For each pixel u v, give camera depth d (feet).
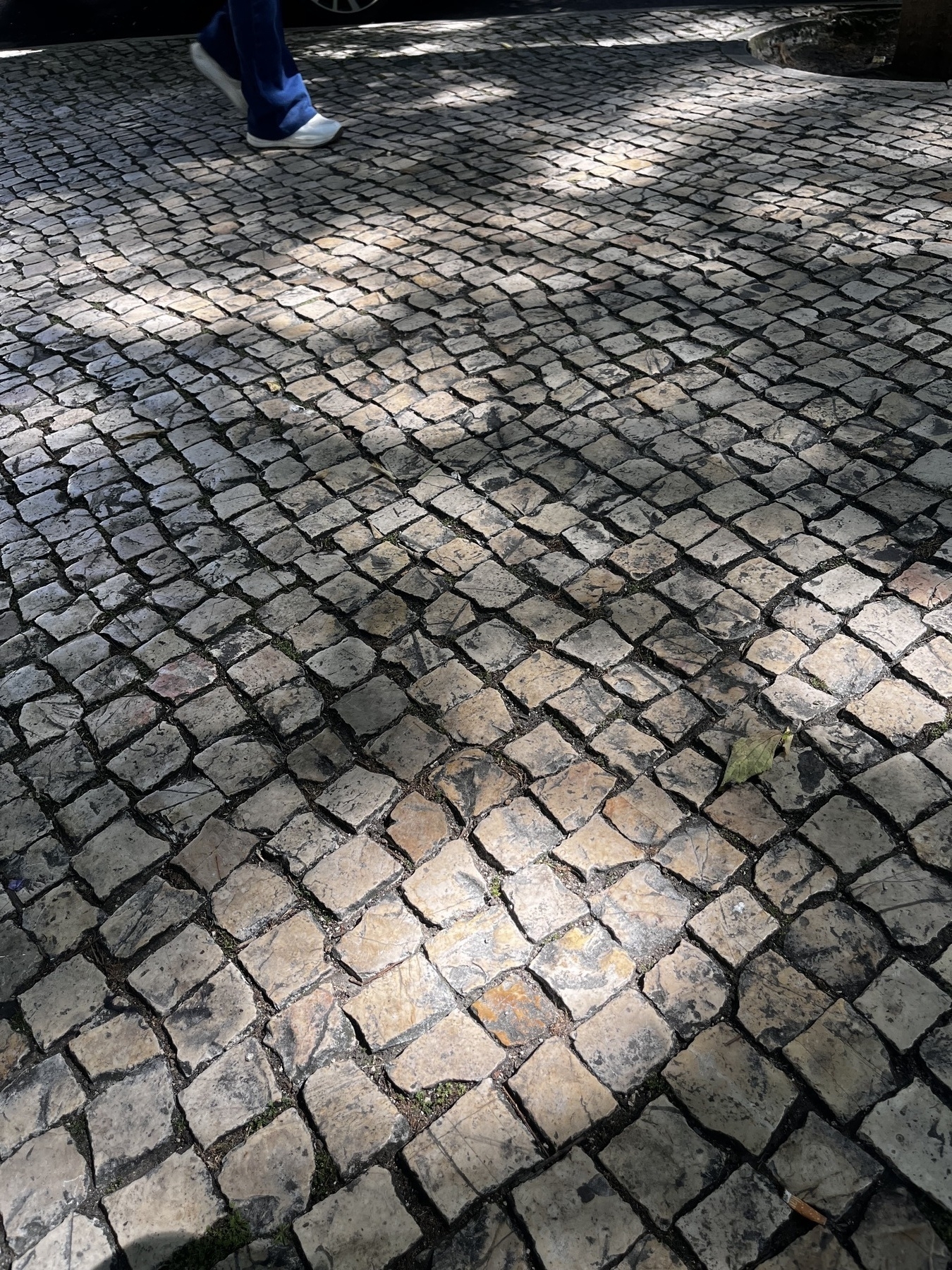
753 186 15.46
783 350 11.34
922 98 18.43
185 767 7.67
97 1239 5.27
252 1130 5.61
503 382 11.47
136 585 9.41
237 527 9.93
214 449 11.04
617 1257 4.96
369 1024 5.98
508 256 14.20
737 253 13.51
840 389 10.57
